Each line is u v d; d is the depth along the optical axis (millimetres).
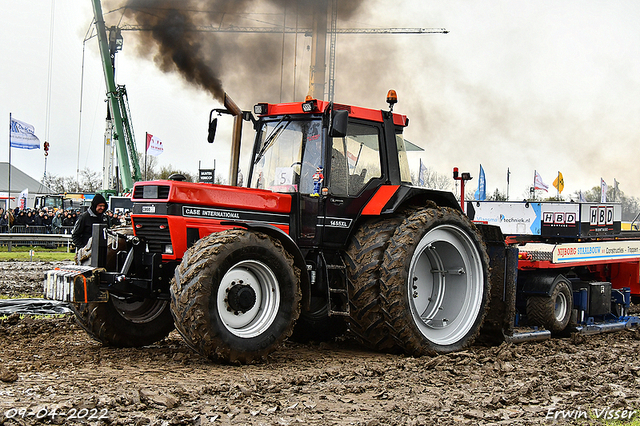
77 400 4246
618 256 9820
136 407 4191
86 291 5672
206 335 5422
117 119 26938
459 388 5199
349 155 6840
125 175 26938
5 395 4402
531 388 5117
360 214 6762
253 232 5781
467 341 7008
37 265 16906
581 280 9781
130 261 6055
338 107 6734
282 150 6867
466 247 7199
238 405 4379
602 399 4957
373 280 6422
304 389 4949
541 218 10000
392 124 7281
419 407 4547
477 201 10484
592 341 8281
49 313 8688
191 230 5906
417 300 7203
